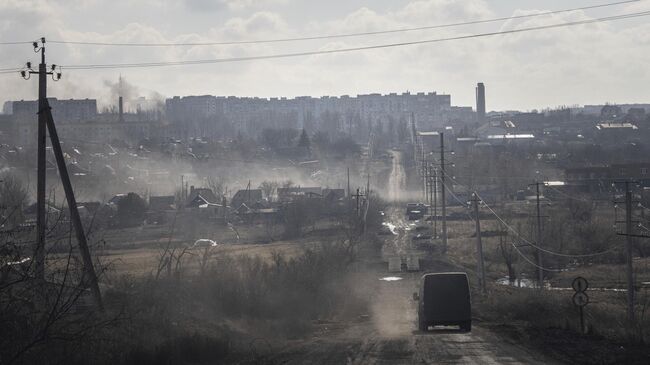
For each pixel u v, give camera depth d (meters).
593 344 68.50
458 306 90.06
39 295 58.53
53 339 53.66
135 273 124.12
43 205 73.06
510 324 95.56
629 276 101.38
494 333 83.50
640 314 112.00
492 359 59.38
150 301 85.62
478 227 157.62
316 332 92.12
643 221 199.12
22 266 54.41
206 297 100.44
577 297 80.25
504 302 121.31
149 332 71.62
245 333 86.00
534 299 117.50
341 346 71.88
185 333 74.19
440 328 91.56
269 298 109.44
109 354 59.22
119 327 69.38
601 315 105.50
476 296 145.50
